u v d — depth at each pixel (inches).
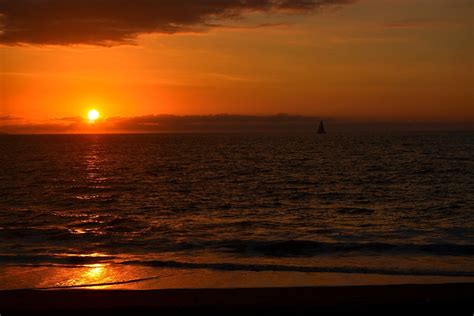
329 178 1699.1
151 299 381.4
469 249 614.5
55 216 954.1
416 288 401.1
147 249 640.4
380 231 772.0
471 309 359.9
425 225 831.1
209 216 949.2
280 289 403.5
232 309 360.2
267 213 987.3
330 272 499.8
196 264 532.1
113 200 1206.9
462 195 1238.3
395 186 1449.3
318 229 794.8
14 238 710.5
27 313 355.6
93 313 355.6
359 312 354.9
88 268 516.7
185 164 2444.6
